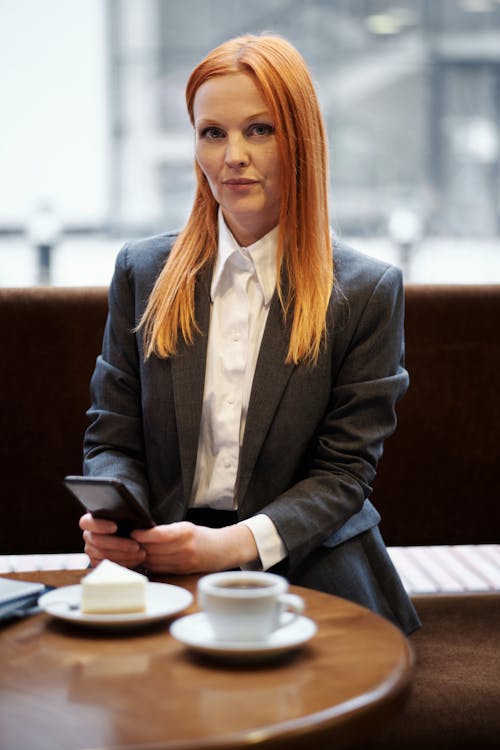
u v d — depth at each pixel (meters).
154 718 0.98
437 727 1.80
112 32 8.92
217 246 1.87
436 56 9.27
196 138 1.77
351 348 1.82
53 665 1.12
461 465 2.29
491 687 1.86
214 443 1.80
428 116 9.30
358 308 1.80
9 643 1.19
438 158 9.30
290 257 1.80
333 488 1.71
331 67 9.34
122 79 8.94
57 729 0.96
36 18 8.75
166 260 1.92
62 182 8.84
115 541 1.50
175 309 1.81
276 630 1.17
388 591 1.81
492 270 8.91
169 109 9.05
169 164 9.05
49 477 2.27
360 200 9.27
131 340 1.92
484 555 2.62
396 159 9.32
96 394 1.92
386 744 1.79
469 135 9.27
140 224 8.99
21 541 2.27
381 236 9.15
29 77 8.77
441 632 2.08
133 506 1.41
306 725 0.96
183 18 9.06
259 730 0.95
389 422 1.81
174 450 1.80
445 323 2.29
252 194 1.75
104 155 8.89
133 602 1.24
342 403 1.81
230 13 9.18
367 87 9.34
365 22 9.30
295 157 1.75
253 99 1.70
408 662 1.13
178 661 1.13
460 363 2.29
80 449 2.27
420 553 2.65
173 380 1.79
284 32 9.33
